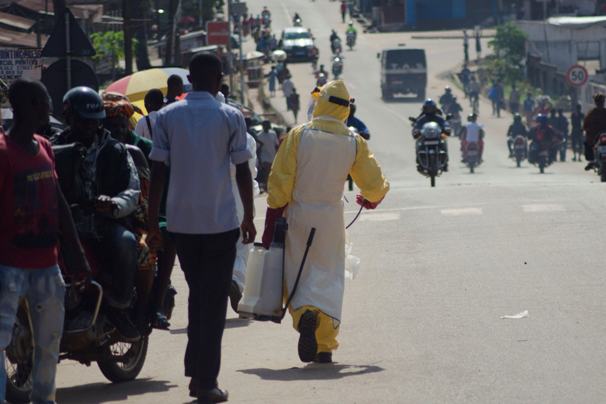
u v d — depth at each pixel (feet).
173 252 45.37
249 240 39.50
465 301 57.06
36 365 35.63
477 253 72.13
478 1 514.27
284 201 47.03
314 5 597.93
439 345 46.98
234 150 38.63
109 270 41.68
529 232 79.56
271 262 47.06
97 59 238.68
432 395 37.70
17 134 34.24
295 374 43.47
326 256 47.06
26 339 39.78
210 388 38.47
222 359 48.03
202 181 38.37
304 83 372.79
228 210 38.73
